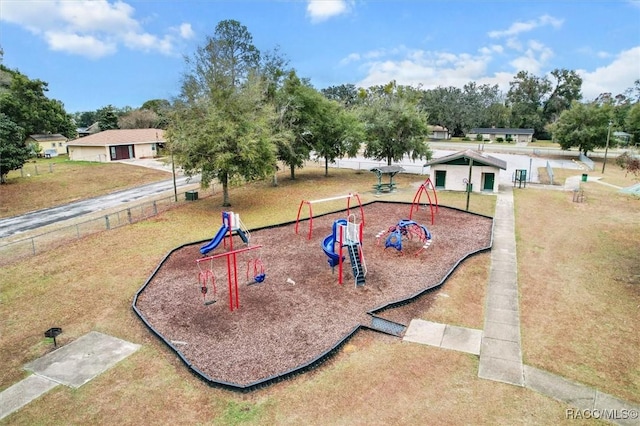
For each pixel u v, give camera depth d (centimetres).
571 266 1542
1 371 959
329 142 3691
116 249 1827
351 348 1013
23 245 1925
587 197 2820
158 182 3809
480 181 3017
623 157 3438
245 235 1850
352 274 1472
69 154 5338
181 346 1034
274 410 804
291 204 2753
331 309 1214
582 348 1002
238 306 1242
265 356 983
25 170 4156
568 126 5209
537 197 2822
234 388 861
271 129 2791
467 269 1518
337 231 1479
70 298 1338
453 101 9581
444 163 3103
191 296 1323
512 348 1004
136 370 946
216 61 3197
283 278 1451
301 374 913
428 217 2297
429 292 1320
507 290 1337
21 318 1212
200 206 2705
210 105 2464
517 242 1833
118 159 5184
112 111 8088
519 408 796
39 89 6275
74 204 2931
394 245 1711
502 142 8512
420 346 1016
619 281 1398
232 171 2478
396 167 3097
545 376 895
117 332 1120
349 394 843
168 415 800
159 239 1970
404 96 3981
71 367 964
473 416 775
